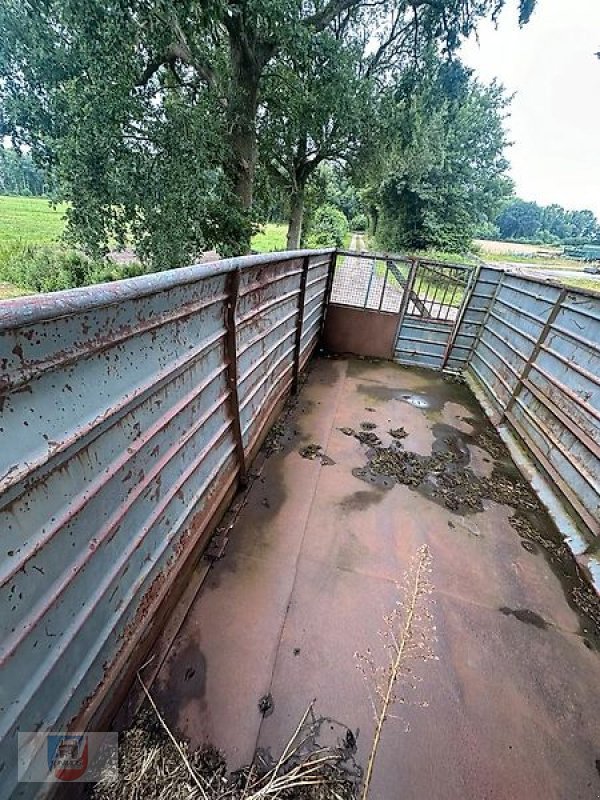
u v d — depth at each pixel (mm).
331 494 2180
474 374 4059
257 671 1266
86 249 6863
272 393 2574
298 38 6066
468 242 18703
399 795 1030
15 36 6109
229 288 1499
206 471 1576
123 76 5621
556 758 1146
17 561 653
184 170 6371
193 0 5109
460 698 1266
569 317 2676
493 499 2301
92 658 926
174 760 1035
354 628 1440
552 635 1523
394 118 9070
